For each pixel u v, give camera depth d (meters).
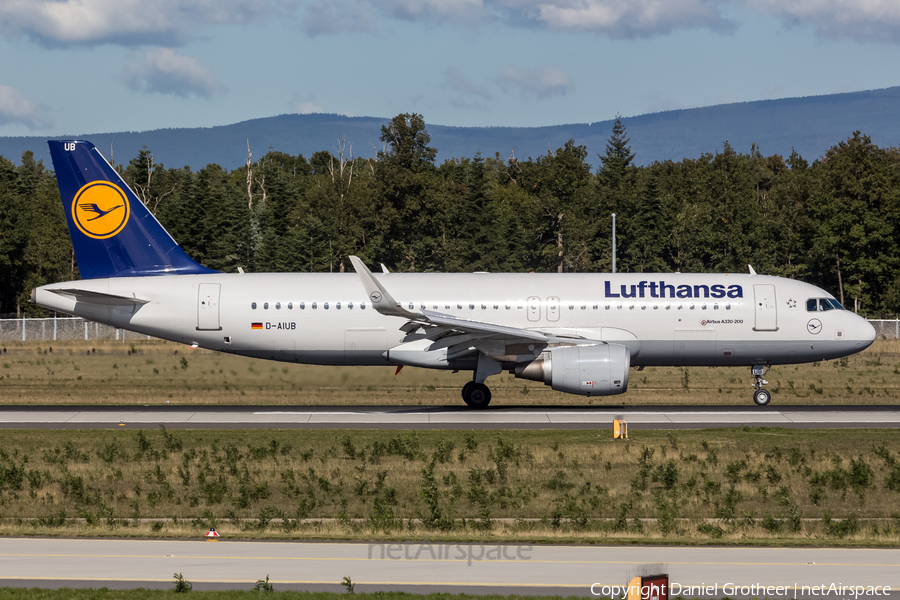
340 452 109.19
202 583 57.06
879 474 97.00
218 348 156.50
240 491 89.31
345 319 153.12
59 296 154.75
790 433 121.88
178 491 90.44
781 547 66.94
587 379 141.50
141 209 158.88
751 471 98.06
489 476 93.81
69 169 157.12
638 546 67.31
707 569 60.62
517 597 53.94
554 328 152.12
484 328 139.75
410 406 152.62
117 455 107.88
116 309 155.38
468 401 149.38
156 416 140.50
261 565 61.47
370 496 87.81
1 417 139.38
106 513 79.50
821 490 90.25
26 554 64.06
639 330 153.12
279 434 122.88
